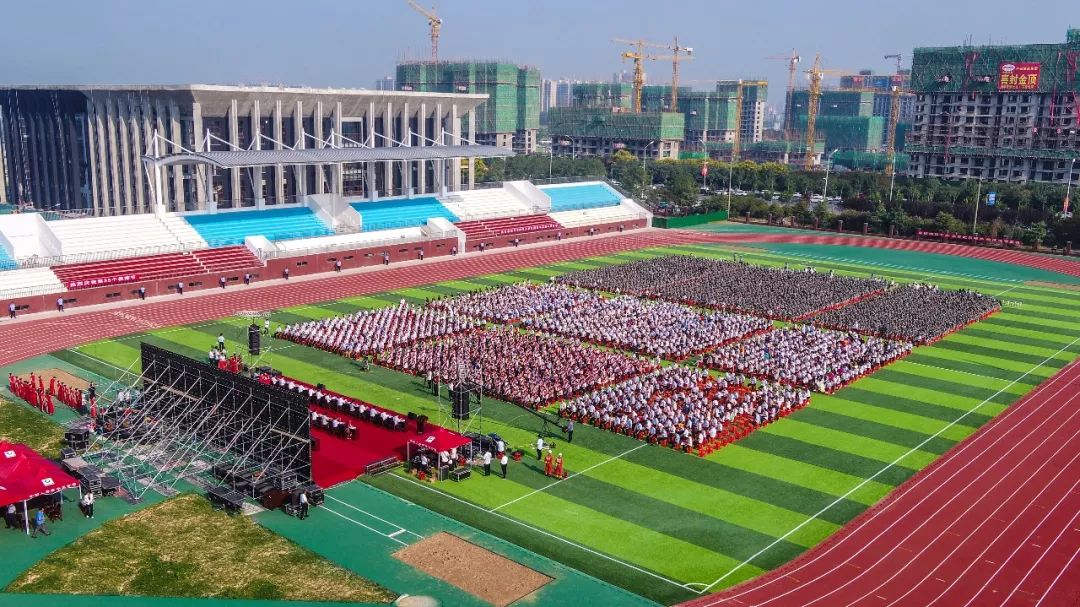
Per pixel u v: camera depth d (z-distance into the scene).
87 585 42.66
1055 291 122.69
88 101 160.50
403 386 74.75
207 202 134.62
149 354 66.81
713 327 93.44
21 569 44.12
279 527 49.34
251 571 44.25
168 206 150.50
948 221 167.62
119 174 159.50
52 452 58.44
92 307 102.19
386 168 157.25
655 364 81.31
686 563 45.94
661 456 60.75
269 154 126.56
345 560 45.59
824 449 62.69
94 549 46.38
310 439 52.62
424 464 56.41
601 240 163.88
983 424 68.56
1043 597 43.19
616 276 123.62
